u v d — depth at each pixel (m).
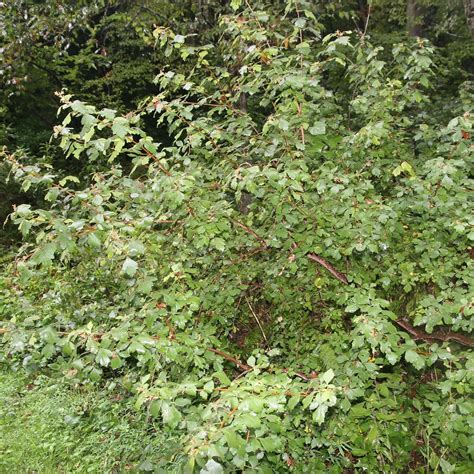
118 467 3.34
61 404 4.02
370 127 3.03
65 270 4.79
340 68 7.25
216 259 3.58
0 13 7.57
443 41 12.73
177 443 2.68
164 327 2.63
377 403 2.88
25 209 2.37
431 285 3.57
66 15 7.85
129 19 8.41
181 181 2.73
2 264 6.90
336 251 3.00
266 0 5.54
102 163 8.13
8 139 10.25
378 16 12.53
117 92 10.71
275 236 3.25
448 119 6.46
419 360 2.37
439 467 3.07
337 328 3.29
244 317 3.91
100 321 3.85
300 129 3.38
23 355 4.61
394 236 3.21
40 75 10.40
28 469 3.39
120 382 3.86
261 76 3.51
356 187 3.02
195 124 3.46
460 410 2.38
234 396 1.97
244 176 2.91
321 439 2.94
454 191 2.98
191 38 7.35
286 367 3.32
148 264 3.21
